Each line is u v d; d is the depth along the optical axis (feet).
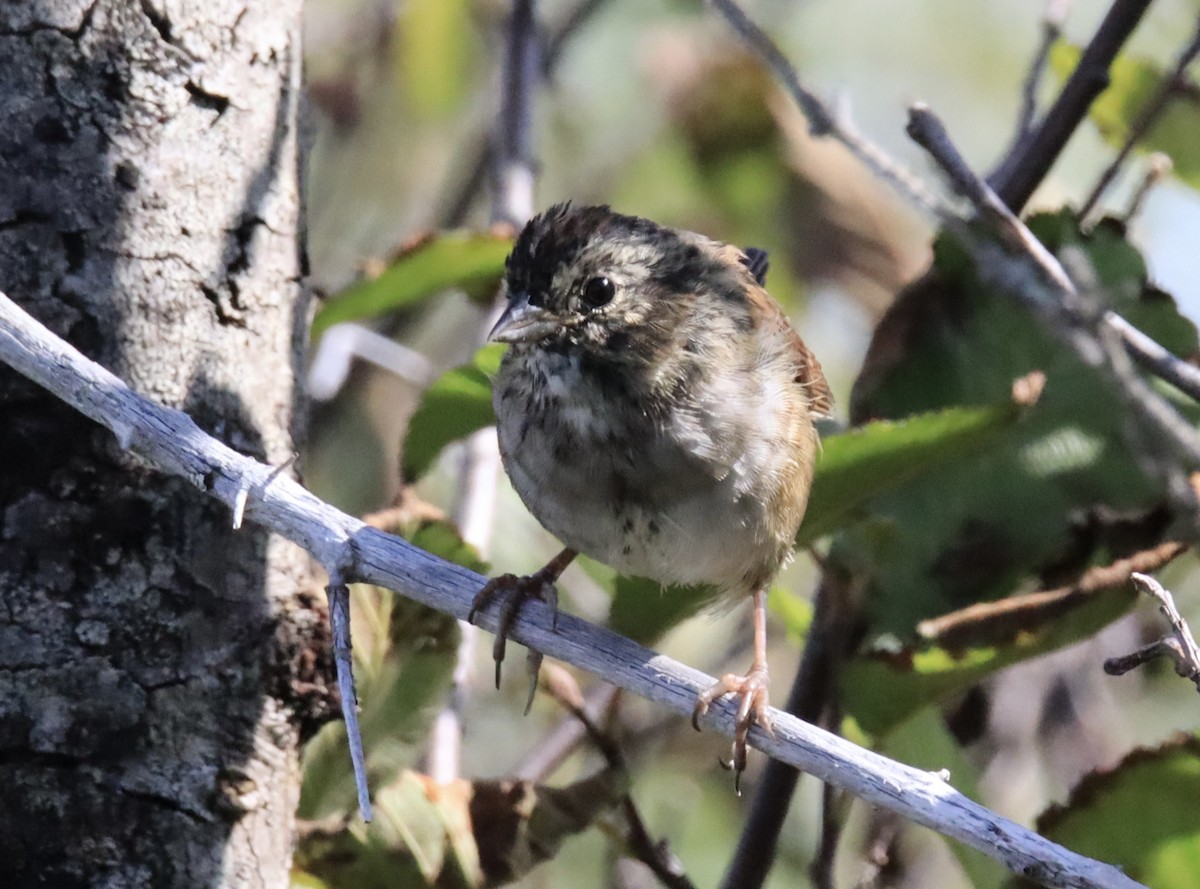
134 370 20.24
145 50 20.31
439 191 44.60
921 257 41.24
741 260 29.19
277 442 21.49
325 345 36.06
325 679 21.31
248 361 21.15
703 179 41.52
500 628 22.65
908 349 27.50
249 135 21.21
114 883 19.80
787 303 40.86
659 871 25.13
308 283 22.98
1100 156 42.68
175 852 20.10
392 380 41.42
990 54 49.01
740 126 40.68
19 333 18.69
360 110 44.06
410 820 23.62
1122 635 35.55
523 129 36.37
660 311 24.80
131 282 20.24
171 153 20.51
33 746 19.63
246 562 20.80
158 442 18.78
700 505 24.32
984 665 24.04
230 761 20.52
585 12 43.50
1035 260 24.31
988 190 24.58
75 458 19.92
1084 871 18.31
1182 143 31.14
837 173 40.52
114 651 19.98
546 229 25.14
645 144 43.86
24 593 19.74
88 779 19.80
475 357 26.05
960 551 26.71
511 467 25.34
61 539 19.86
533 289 24.95
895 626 26.71
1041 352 27.14
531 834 24.16
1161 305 28.07
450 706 28.99
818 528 26.02
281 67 21.71
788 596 29.63
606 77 46.19
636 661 21.88
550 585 25.68
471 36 46.16
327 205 43.80
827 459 24.40
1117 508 26.76
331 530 19.44
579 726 32.63
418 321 42.37
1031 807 33.58
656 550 24.70
